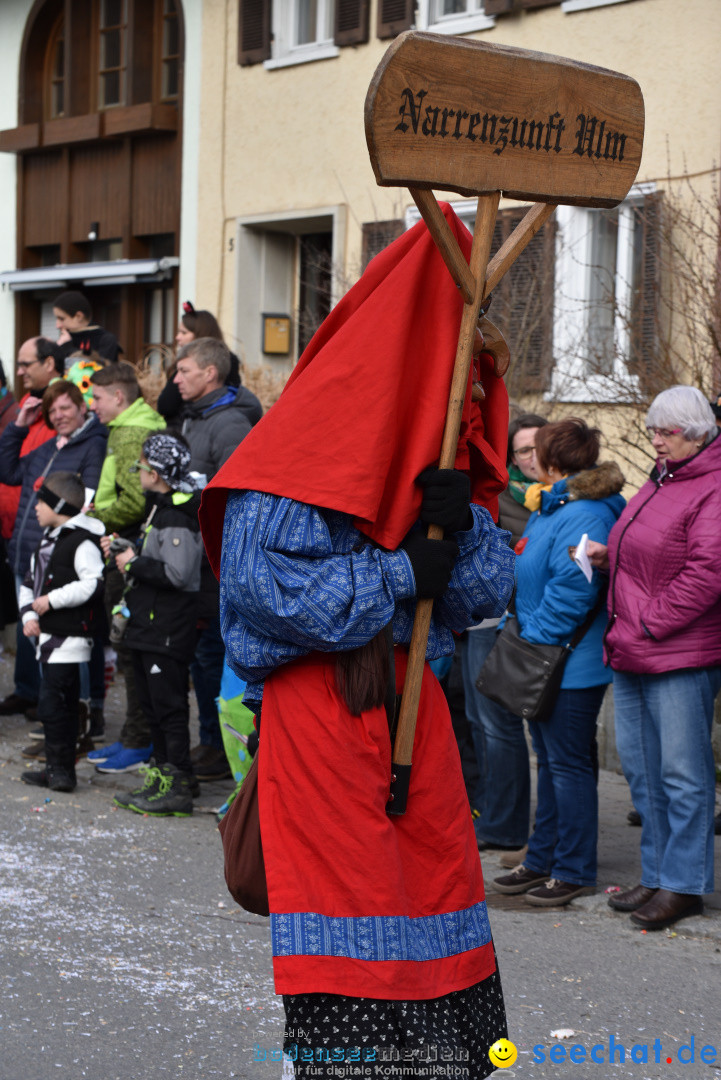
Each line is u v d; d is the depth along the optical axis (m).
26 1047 3.56
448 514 2.43
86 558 6.51
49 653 6.55
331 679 2.42
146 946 4.40
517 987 4.11
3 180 16.91
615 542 4.78
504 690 4.99
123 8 15.44
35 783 6.73
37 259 16.78
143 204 14.92
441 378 2.45
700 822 4.67
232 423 6.80
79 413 7.80
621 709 4.85
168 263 14.38
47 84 16.59
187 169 14.14
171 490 6.22
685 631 4.61
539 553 5.04
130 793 6.27
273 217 13.16
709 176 9.47
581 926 4.73
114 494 7.31
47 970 4.14
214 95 13.77
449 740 2.56
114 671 9.63
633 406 8.48
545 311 9.68
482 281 2.43
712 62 9.57
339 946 2.30
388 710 2.43
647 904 4.72
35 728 8.09
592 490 5.00
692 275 8.41
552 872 5.05
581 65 2.51
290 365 13.86
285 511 2.37
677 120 9.76
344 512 2.38
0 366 9.56
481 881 2.54
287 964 2.30
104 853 5.53
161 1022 3.76
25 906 4.79
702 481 4.62
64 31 15.95
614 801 6.59
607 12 10.27
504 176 2.42
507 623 5.16
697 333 8.30
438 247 2.38
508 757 5.66
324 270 12.40
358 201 12.35
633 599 4.70
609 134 2.57
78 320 9.34
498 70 2.39
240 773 5.59
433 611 2.60
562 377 9.46
